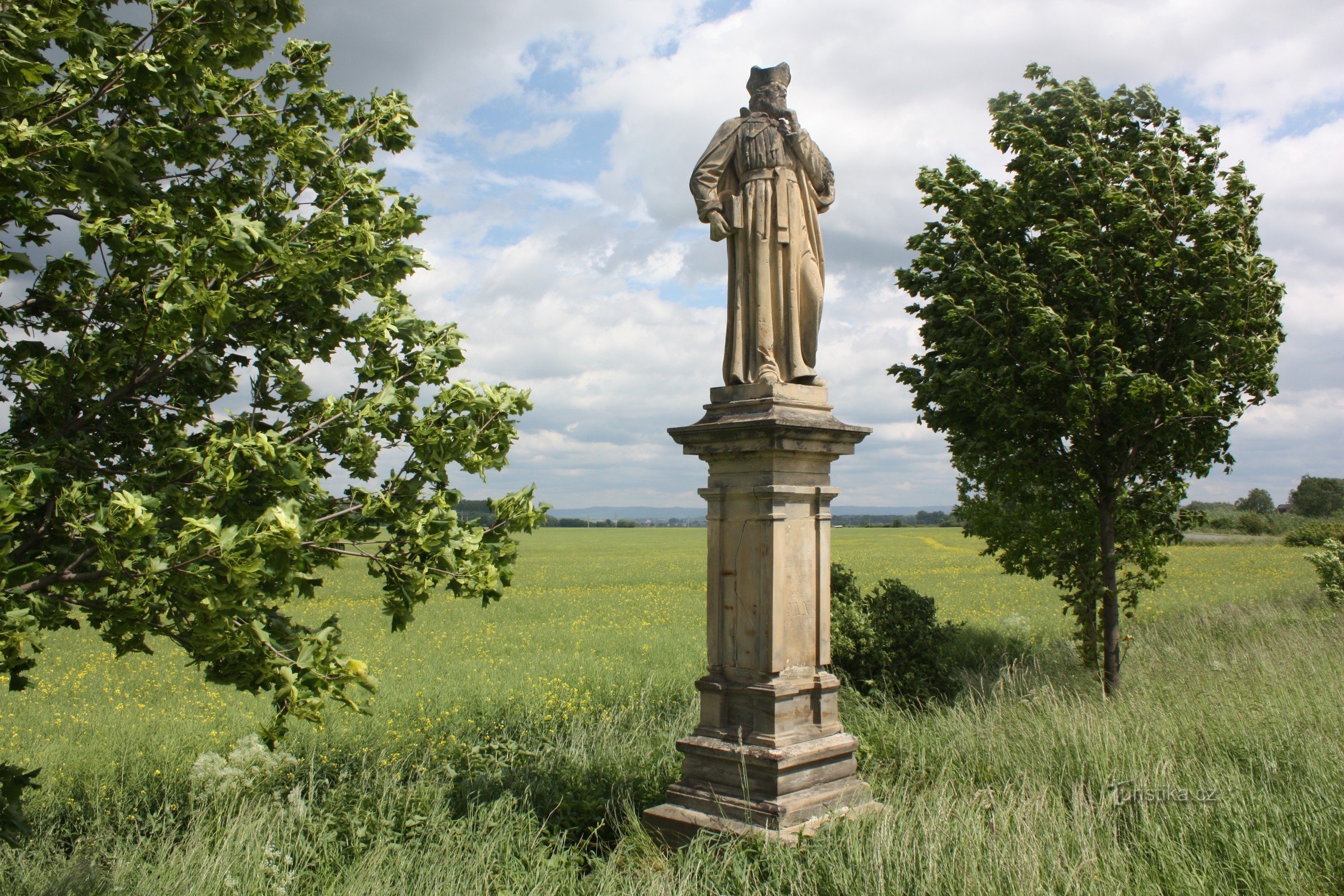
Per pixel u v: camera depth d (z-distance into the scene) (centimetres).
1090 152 1138
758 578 676
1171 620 1808
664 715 1041
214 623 405
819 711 689
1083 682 1153
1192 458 1197
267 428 555
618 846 651
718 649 699
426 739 947
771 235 716
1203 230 1098
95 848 636
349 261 564
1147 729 816
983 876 534
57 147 392
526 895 573
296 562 422
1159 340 1140
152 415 540
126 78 423
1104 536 1208
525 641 1908
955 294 1194
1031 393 1168
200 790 742
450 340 591
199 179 547
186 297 432
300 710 444
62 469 495
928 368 1255
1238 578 3092
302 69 580
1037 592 2962
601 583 3816
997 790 733
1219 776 689
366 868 591
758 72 746
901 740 879
